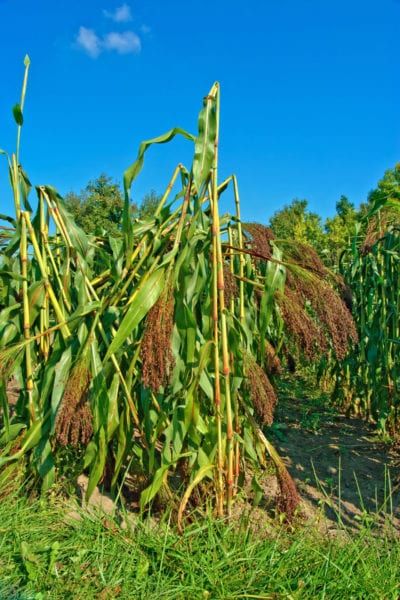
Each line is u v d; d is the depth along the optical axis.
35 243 3.45
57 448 3.54
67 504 3.22
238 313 3.51
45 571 2.61
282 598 2.40
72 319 3.22
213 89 2.92
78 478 3.81
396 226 5.43
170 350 2.78
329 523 3.37
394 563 2.63
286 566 2.60
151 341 2.69
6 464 3.38
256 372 3.06
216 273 2.94
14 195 3.45
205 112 2.89
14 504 3.13
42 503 3.19
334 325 3.07
